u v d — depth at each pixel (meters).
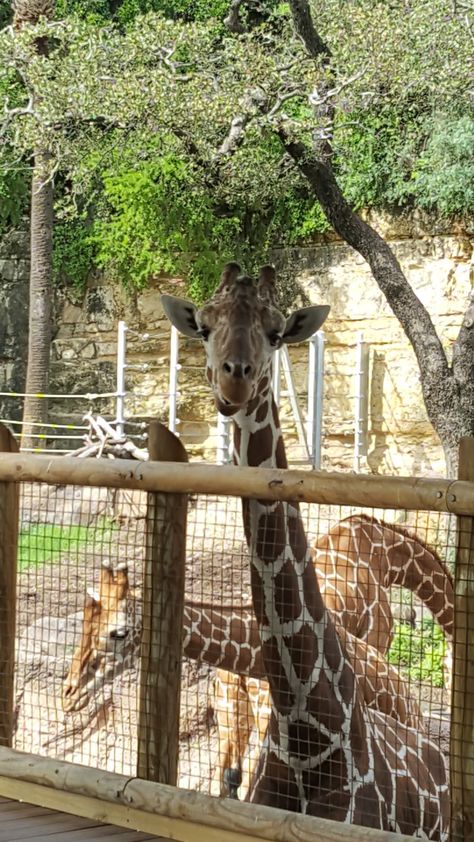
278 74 11.14
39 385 16.86
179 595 3.36
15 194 19.27
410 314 10.88
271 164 15.47
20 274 19.42
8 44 11.97
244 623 5.12
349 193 17.48
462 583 2.82
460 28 10.84
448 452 10.73
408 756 4.15
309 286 18.30
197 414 18.92
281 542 3.41
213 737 6.67
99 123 13.17
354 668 4.02
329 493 3.01
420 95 13.53
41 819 3.36
